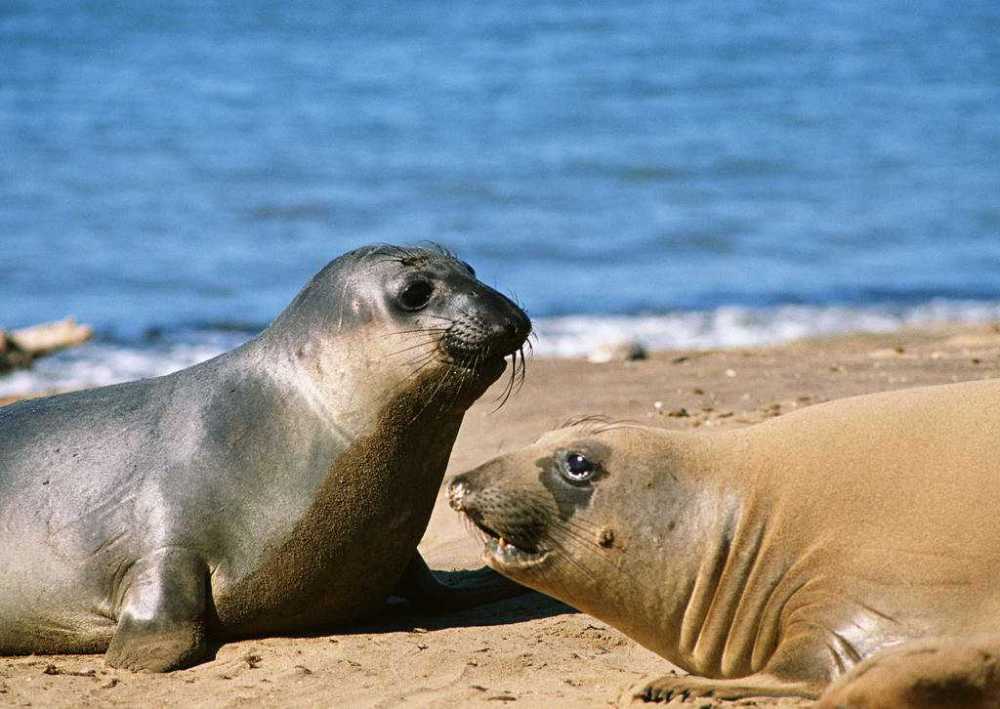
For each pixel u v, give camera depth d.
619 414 38.69
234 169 112.44
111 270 81.56
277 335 27.44
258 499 26.25
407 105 140.88
